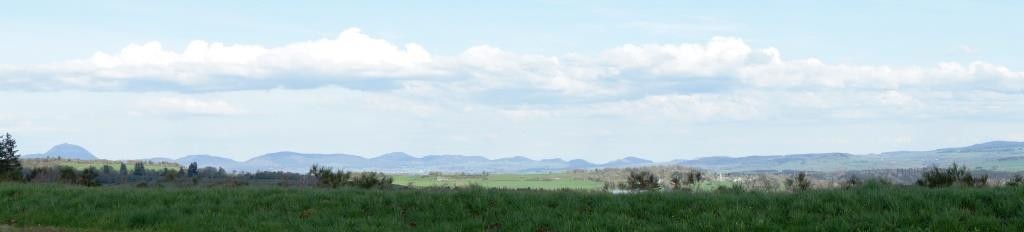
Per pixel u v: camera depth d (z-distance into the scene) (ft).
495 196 56.70
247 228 50.98
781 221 45.88
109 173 250.57
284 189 66.44
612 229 46.24
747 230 43.98
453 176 510.17
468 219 50.80
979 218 42.11
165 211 57.36
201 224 53.21
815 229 43.32
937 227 41.65
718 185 67.46
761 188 62.59
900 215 44.01
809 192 53.52
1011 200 45.16
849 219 44.32
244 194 63.05
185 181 157.79
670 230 45.21
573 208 52.54
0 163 143.95
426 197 57.57
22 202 63.41
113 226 54.65
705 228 44.68
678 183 71.82
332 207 57.00
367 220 51.96
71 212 59.11
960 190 49.67
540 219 49.26
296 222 52.03
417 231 48.85
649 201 53.47
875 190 52.60
